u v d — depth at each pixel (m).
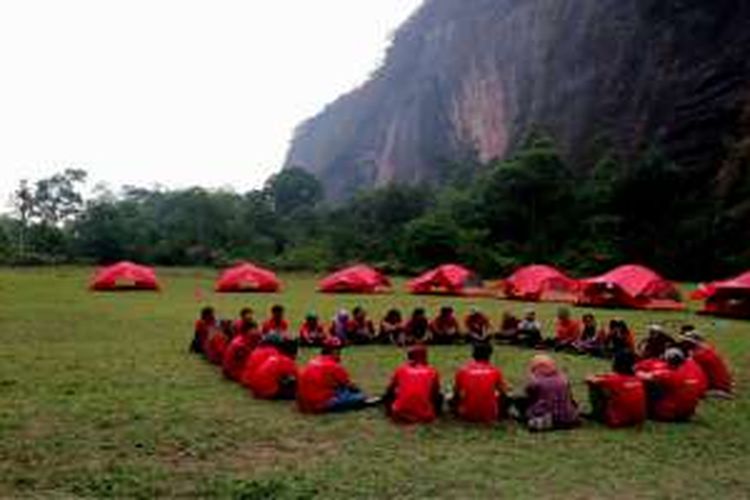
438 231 62.91
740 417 13.86
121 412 13.23
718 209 58.06
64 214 102.50
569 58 89.75
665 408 13.37
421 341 21.53
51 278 50.31
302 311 31.02
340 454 11.18
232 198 100.06
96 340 21.83
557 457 11.22
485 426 12.77
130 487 9.59
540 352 20.66
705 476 10.50
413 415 12.92
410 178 129.62
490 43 117.62
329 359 13.80
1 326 24.62
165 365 17.89
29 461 10.54
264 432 12.24
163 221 94.62
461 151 117.12
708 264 55.47
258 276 41.56
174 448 11.29
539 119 92.62
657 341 16.52
